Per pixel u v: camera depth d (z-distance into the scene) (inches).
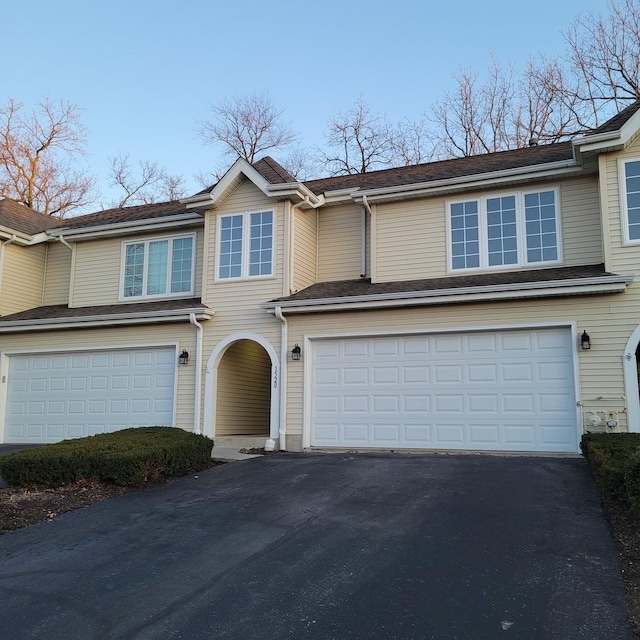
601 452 306.7
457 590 192.5
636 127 423.8
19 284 689.6
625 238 426.9
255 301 538.0
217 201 561.9
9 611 189.9
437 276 510.6
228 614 183.0
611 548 223.3
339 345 499.5
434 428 459.5
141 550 246.7
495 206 502.3
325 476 363.6
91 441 391.2
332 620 175.6
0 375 631.2
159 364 570.6
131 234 645.9
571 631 163.8
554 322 432.8
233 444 519.5
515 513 269.6
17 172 1317.7
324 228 590.2
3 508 303.7
